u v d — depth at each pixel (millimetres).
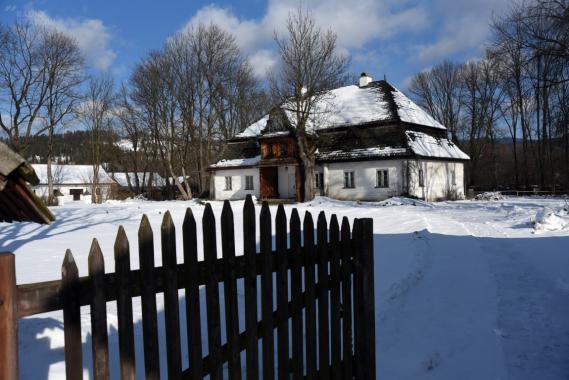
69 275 2275
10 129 43125
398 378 4781
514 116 50250
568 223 15148
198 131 51438
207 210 2906
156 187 62344
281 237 3408
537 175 51656
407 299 7395
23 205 2670
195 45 48625
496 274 8883
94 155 54469
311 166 34812
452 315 6602
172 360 2689
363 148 35844
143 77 47531
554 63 21375
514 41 22438
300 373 3596
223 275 3023
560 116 24438
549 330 5906
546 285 8000
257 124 44781
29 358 4414
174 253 2697
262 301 3291
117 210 27438
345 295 4086
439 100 62094
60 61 45625
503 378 4691
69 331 2283
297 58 34219
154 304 2619
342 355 4168
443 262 10016
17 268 9164
